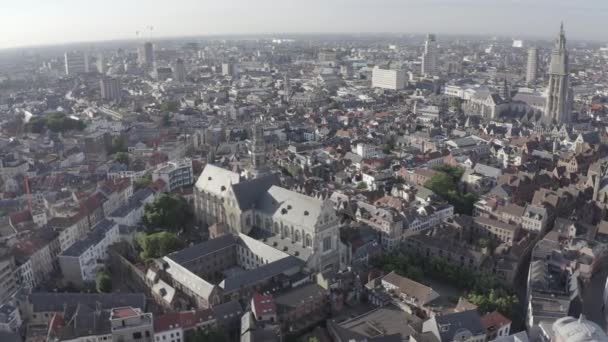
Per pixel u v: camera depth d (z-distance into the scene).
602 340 190.75
